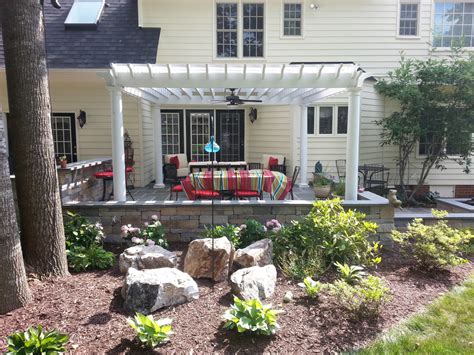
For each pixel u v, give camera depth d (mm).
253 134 10977
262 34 10234
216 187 6281
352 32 10086
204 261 3914
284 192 6551
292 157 10094
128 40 9031
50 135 3811
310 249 4219
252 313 2818
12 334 2559
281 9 10031
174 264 4059
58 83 9125
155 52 8664
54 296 3402
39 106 3703
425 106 8812
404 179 10453
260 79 5520
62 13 9734
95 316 3057
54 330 2631
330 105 9984
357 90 5555
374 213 5379
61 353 2463
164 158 10531
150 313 3137
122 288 3385
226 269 3900
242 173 6672
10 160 7879
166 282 3246
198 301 3391
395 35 10102
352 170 5719
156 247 4312
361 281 3438
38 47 3709
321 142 10094
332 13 10039
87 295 3443
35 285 3564
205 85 5535
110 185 8078
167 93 8203
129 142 9305
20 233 3828
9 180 3098
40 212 3715
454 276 4270
